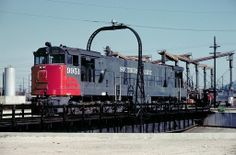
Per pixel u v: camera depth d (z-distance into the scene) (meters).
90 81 31.70
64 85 28.28
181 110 43.38
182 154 13.41
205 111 51.19
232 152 14.01
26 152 13.73
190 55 66.19
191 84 64.31
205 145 16.00
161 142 17.11
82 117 25.92
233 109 62.06
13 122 20.81
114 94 35.50
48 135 19.42
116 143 16.58
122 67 37.25
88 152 13.76
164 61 54.00
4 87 55.94
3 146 15.42
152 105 37.09
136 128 33.59
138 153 13.55
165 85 45.97
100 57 33.38
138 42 34.47
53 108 24.70
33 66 29.11
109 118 29.12
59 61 28.50
